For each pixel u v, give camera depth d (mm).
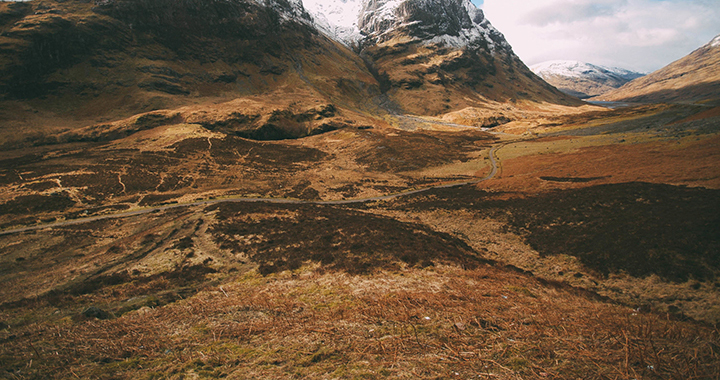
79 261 33406
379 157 119375
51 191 69688
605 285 25672
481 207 50688
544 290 19219
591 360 8375
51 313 16812
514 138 140625
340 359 9164
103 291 21641
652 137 81812
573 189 50281
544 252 32875
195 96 189625
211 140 122812
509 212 46094
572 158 75938
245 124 153000
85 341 11406
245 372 8930
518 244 36062
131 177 83250
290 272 22781
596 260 28984
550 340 9742
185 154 108188
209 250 31141
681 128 85562
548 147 101750
